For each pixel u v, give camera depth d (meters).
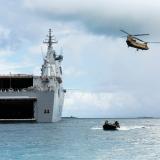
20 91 162.00
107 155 78.38
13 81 173.38
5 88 173.75
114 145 96.94
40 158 74.62
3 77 171.75
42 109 164.75
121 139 113.88
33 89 166.62
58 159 73.38
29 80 172.25
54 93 163.38
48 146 93.56
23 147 91.31
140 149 88.62
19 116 168.75
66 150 85.88
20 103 165.38
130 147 92.56
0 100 162.25
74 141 106.12
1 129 143.75
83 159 73.25
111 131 150.25
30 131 136.50
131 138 117.88
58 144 98.06
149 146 95.44
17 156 77.06
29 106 166.75
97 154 79.69
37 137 116.81
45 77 169.12
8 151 84.31
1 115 168.88
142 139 114.94
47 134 127.19
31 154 79.62
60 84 193.25
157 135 132.75
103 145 96.44
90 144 98.62
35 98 162.25
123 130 160.75
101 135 128.12
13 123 169.62
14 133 128.38
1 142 102.69
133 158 74.88
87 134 131.88
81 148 89.69
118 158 74.62
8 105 166.62
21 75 171.50
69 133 135.00
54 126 166.25
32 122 168.00
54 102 166.50
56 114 181.38
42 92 162.75
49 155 78.19
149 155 78.81
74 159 73.25
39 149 87.62
